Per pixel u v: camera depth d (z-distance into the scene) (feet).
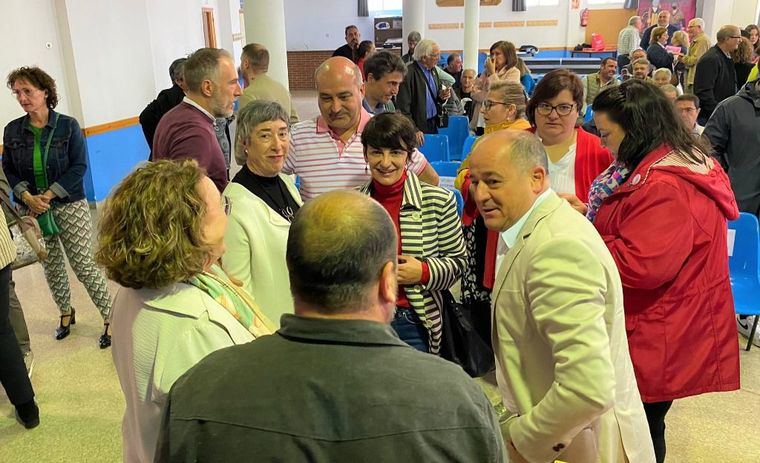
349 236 2.75
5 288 8.02
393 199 6.27
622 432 4.60
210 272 4.56
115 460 7.87
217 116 7.86
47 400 9.23
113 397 9.34
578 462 4.34
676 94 13.66
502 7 54.60
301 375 2.64
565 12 53.78
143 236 3.68
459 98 23.56
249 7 18.78
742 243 9.72
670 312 5.47
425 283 6.02
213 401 2.66
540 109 7.47
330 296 2.76
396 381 2.63
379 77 10.04
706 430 8.18
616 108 5.64
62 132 10.59
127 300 3.97
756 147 11.62
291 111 14.46
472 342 6.79
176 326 3.77
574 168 7.64
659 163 5.42
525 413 4.43
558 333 3.92
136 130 22.80
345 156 7.23
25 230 9.52
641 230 5.20
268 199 6.23
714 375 5.58
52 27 18.43
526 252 4.23
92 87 20.02
